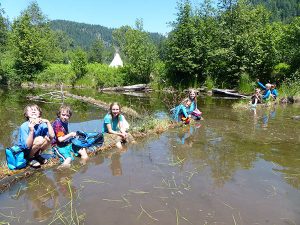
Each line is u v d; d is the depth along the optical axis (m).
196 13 25.16
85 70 29.83
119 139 7.25
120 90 25.17
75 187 4.84
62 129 6.18
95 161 6.02
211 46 24.44
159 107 14.55
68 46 97.50
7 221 3.88
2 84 30.39
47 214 4.04
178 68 24.73
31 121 5.55
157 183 4.98
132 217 3.93
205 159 6.18
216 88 22.77
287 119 10.66
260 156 6.42
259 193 4.67
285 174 5.46
